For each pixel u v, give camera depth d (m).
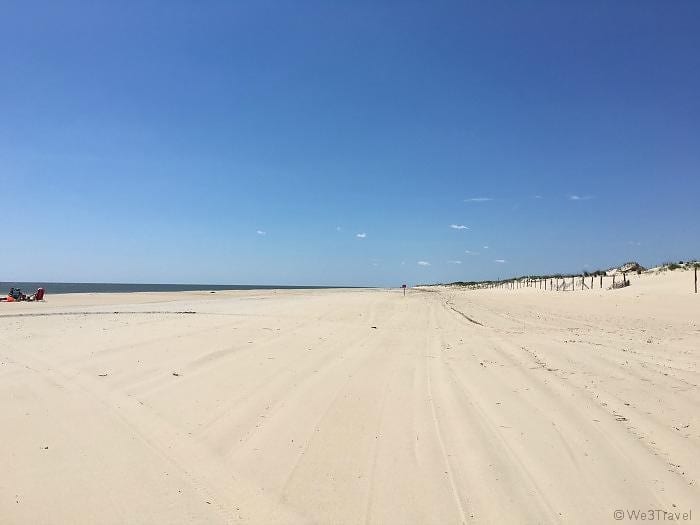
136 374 8.81
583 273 48.66
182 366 9.40
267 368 9.31
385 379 8.65
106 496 4.52
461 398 7.45
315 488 4.66
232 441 5.77
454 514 4.21
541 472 4.96
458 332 15.32
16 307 28.03
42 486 4.69
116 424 6.32
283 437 5.89
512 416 6.59
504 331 15.46
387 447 5.59
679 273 30.41
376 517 4.18
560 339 13.16
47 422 6.36
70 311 23.77
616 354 10.64
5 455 5.34
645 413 6.62
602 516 4.18
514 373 9.04
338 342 12.76
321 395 7.58
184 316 19.59
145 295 52.69
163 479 4.85
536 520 4.12
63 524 4.07
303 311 22.44
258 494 4.56
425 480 4.81
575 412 6.70
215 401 7.25
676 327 15.16
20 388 7.94
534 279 67.38
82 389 7.89
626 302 22.45
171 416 6.62
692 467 5.03
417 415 6.67
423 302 32.38
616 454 5.35
